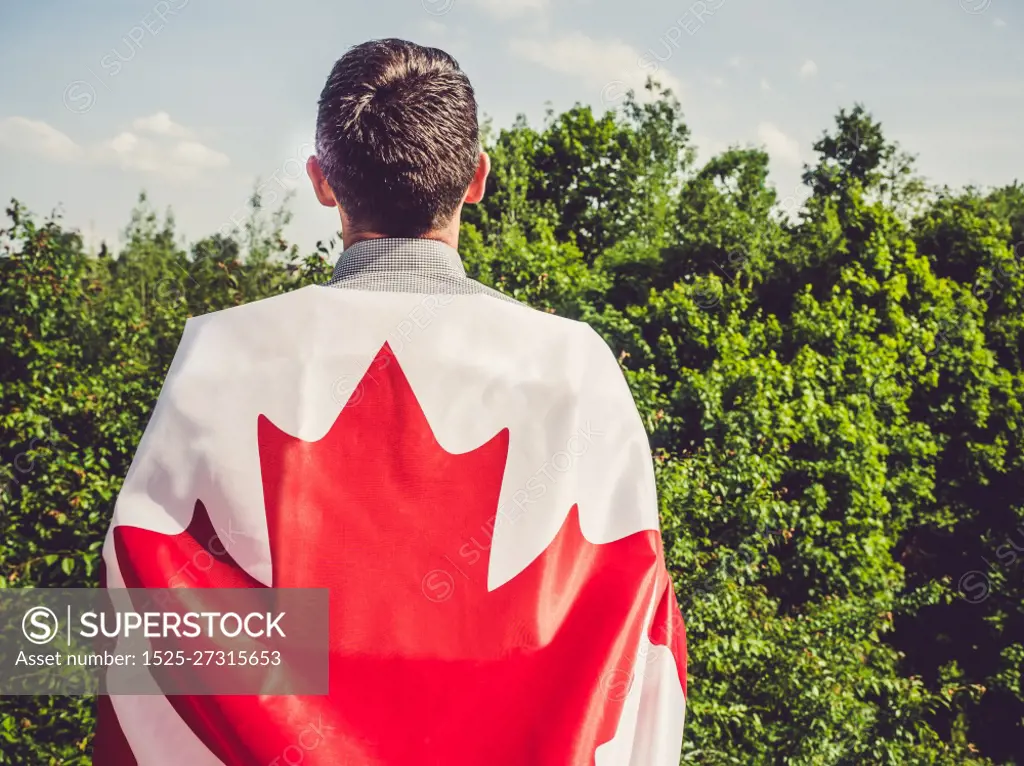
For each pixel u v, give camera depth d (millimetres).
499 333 1067
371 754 888
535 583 960
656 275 15609
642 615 983
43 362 6891
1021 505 15070
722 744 6629
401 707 908
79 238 9070
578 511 1017
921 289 14562
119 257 15453
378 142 1101
